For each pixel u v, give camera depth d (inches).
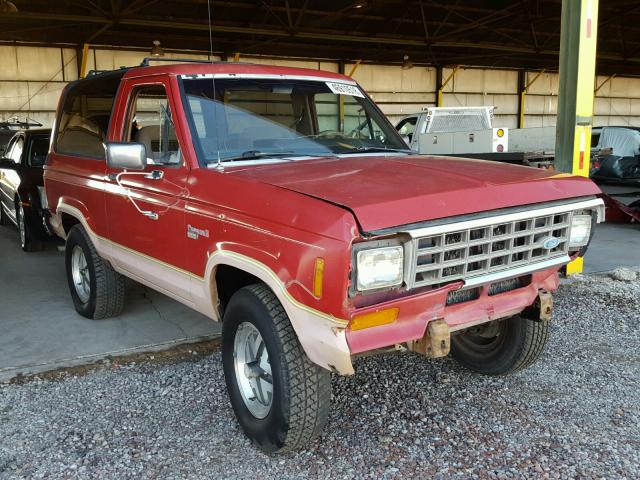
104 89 180.9
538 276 127.4
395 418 138.6
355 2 784.9
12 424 136.9
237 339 127.8
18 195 315.9
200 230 130.5
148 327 200.1
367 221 97.2
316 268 100.7
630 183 612.4
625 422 135.9
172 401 148.4
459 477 115.6
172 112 142.9
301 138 152.9
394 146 168.7
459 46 979.3
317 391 114.8
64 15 679.1
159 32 812.0
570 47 251.4
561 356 174.4
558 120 260.4
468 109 493.7
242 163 137.3
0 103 777.6
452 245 106.2
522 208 114.7
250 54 938.7
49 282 259.4
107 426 136.1
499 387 154.2
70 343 185.6
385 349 116.0
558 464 119.4
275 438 118.3
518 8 886.4
